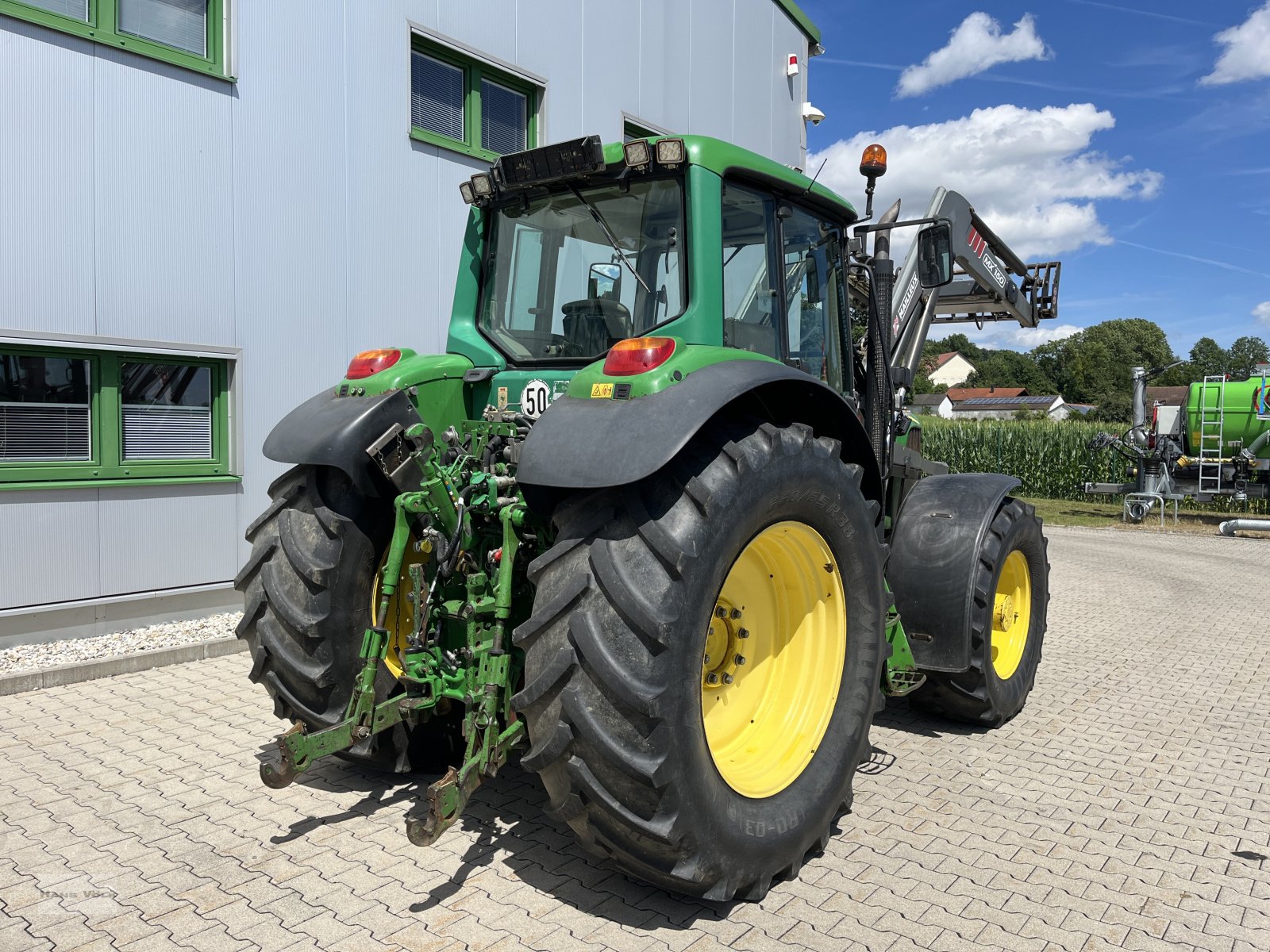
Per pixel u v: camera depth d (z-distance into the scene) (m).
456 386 3.39
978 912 2.57
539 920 2.45
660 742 2.25
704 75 9.43
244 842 2.89
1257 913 2.60
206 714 4.09
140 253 5.19
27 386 4.85
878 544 3.10
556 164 3.13
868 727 3.07
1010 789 3.51
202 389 5.62
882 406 4.03
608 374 2.55
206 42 5.48
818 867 2.83
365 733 2.74
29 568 4.86
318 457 3.01
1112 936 2.45
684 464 2.48
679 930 2.43
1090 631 6.67
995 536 4.11
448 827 2.36
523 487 2.60
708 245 2.96
